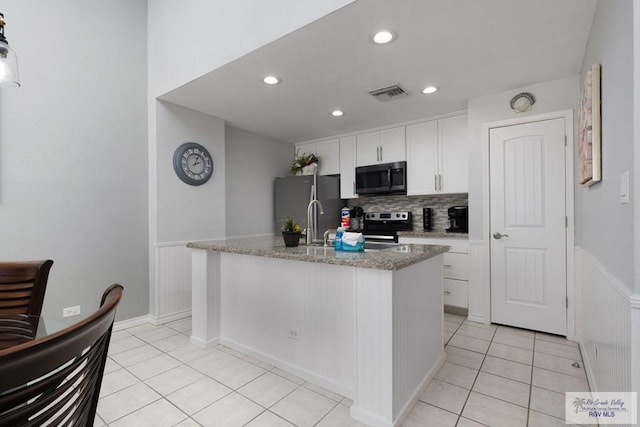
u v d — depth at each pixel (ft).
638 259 3.57
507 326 9.90
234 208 13.76
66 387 1.83
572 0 5.62
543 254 9.27
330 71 8.33
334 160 15.16
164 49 9.83
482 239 10.25
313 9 6.17
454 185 11.85
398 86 9.31
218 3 8.09
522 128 9.50
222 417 5.55
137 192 10.23
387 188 13.17
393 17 6.05
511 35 6.70
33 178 8.16
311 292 6.75
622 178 4.12
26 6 8.06
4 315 4.69
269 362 7.52
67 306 8.71
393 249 7.04
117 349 8.38
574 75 8.67
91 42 9.24
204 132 11.62
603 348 5.31
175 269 10.70
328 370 6.50
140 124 10.30
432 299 7.02
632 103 3.65
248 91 9.63
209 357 7.89
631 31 3.70
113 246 9.67
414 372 6.07
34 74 8.17
